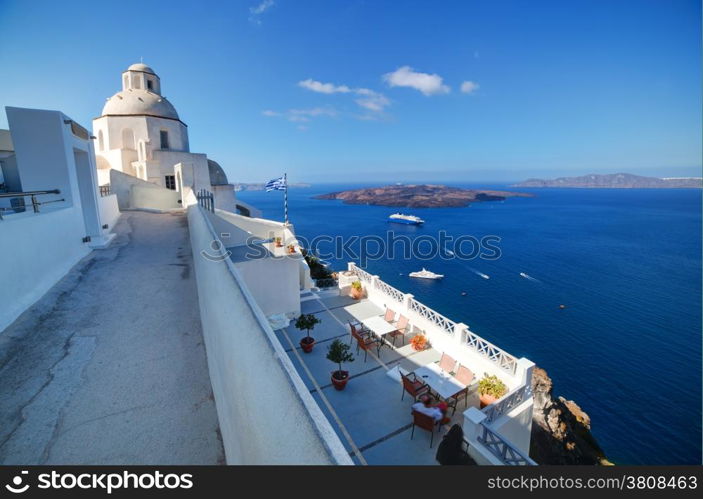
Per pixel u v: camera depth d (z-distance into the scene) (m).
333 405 10.32
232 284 4.01
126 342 5.64
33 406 4.18
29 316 6.05
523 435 9.86
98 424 3.97
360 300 18.44
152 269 8.95
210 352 4.93
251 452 2.43
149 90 34.53
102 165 31.22
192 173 23.67
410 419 9.77
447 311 49.09
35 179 8.46
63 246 8.18
